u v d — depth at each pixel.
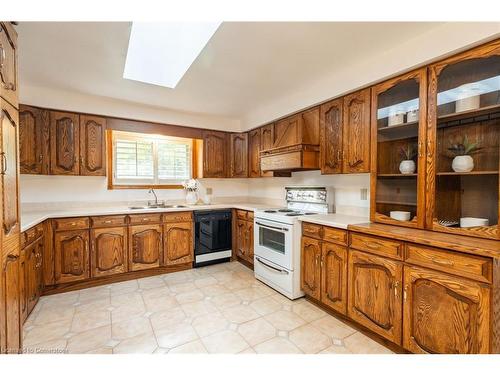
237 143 4.14
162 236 3.28
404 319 1.68
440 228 1.74
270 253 2.87
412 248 1.64
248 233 3.50
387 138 2.16
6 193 1.34
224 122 4.03
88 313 2.27
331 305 2.23
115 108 3.17
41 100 2.71
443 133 1.77
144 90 2.81
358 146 2.30
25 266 2.09
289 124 3.12
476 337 1.34
